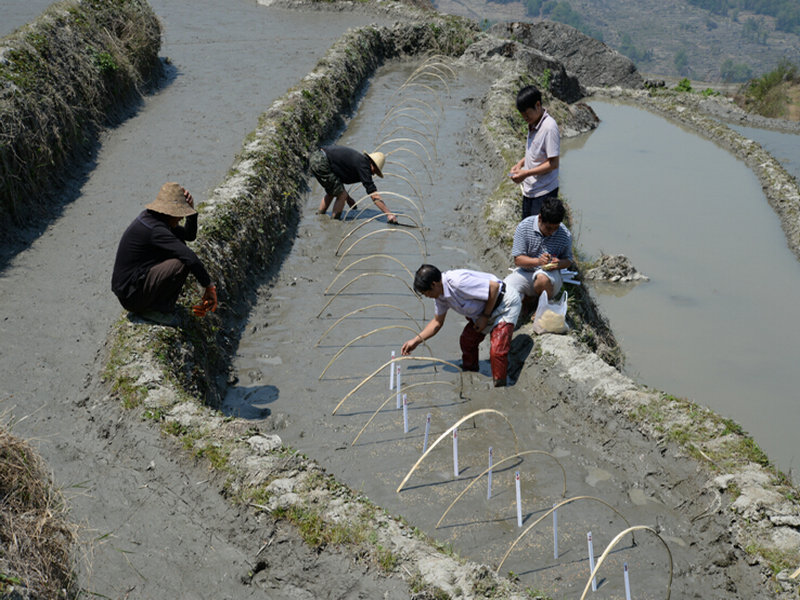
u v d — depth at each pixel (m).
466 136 13.75
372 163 9.58
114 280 5.96
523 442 5.79
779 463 6.95
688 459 5.30
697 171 15.80
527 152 7.77
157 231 5.84
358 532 4.42
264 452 4.99
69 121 9.87
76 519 4.48
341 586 4.20
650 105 22.05
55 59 10.40
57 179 9.14
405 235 9.41
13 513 3.87
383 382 6.48
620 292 10.33
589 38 24.23
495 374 6.44
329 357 6.84
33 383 5.67
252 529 4.55
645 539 4.86
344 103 14.73
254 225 8.41
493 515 4.98
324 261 8.75
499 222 9.27
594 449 5.76
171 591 4.12
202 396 5.93
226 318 7.13
